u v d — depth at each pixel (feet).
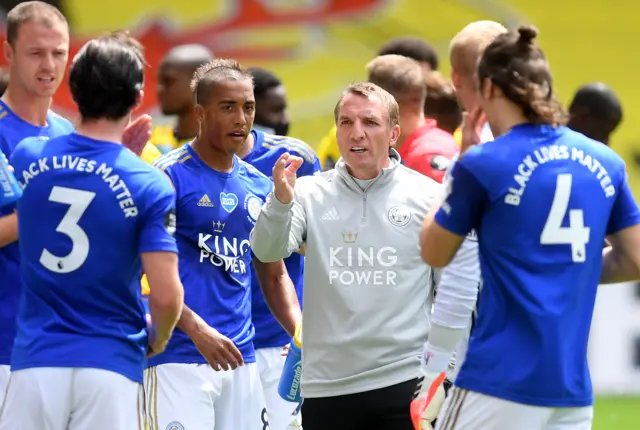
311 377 57.88
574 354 45.50
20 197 49.03
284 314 62.59
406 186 58.29
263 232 54.70
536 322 44.62
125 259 48.57
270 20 119.85
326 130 120.16
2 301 57.88
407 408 57.06
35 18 58.34
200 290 60.59
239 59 120.26
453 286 51.57
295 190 58.39
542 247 45.06
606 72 121.29
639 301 115.75
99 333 48.42
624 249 47.32
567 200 45.19
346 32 119.85
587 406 45.96
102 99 48.70
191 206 60.54
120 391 48.42
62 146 48.98
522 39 45.70
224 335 60.90
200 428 59.77
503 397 44.86
